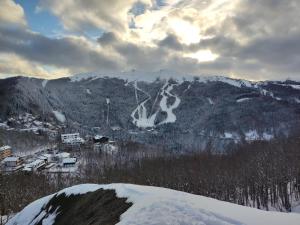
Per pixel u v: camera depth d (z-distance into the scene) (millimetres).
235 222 20375
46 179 112938
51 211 41906
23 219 46188
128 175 110562
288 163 94688
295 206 82938
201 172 102875
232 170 106688
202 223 19625
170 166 117188
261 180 88062
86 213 33938
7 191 80375
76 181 113125
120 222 23438
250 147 155250
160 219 20766
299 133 180000
